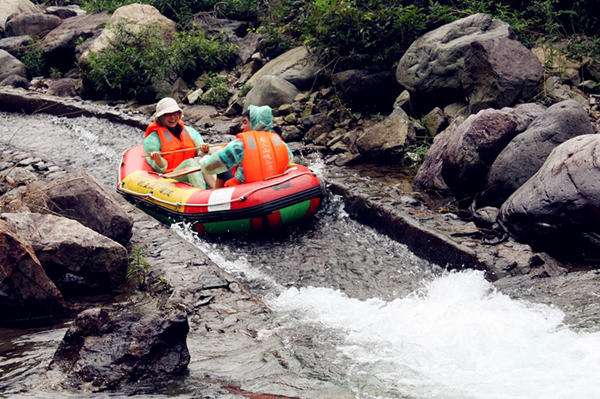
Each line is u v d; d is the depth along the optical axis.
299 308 6.31
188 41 14.06
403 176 9.29
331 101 11.20
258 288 6.95
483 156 8.23
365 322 5.93
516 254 6.97
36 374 4.89
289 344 5.51
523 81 9.37
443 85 10.00
